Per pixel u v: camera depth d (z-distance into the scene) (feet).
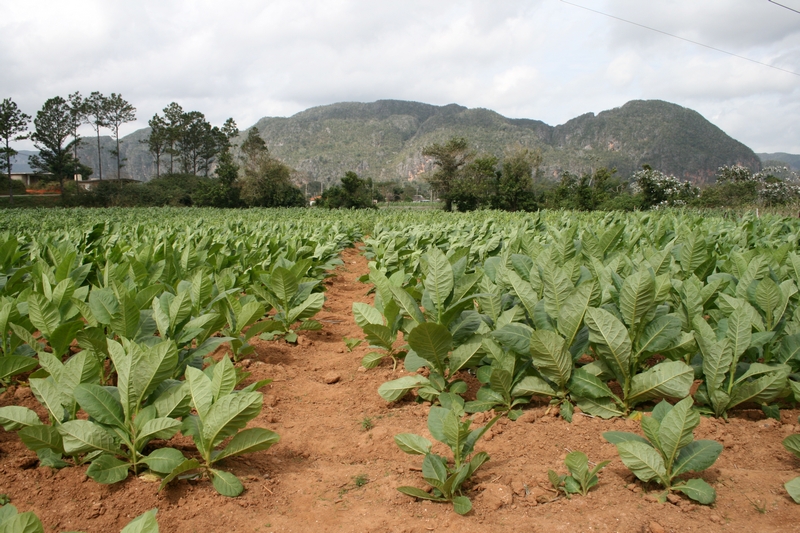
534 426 10.39
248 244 31.81
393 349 15.39
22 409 8.42
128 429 8.50
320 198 242.58
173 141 320.29
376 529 7.48
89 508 7.61
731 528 7.02
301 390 13.67
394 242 31.14
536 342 10.23
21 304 12.85
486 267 15.33
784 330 11.86
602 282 12.91
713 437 9.77
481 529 7.30
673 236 28.94
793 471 8.53
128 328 10.98
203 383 8.68
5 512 5.91
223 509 7.82
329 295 27.48
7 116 210.18
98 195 234.79
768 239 28.84
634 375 10.77
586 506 7.64
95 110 272.31
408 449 8.98
